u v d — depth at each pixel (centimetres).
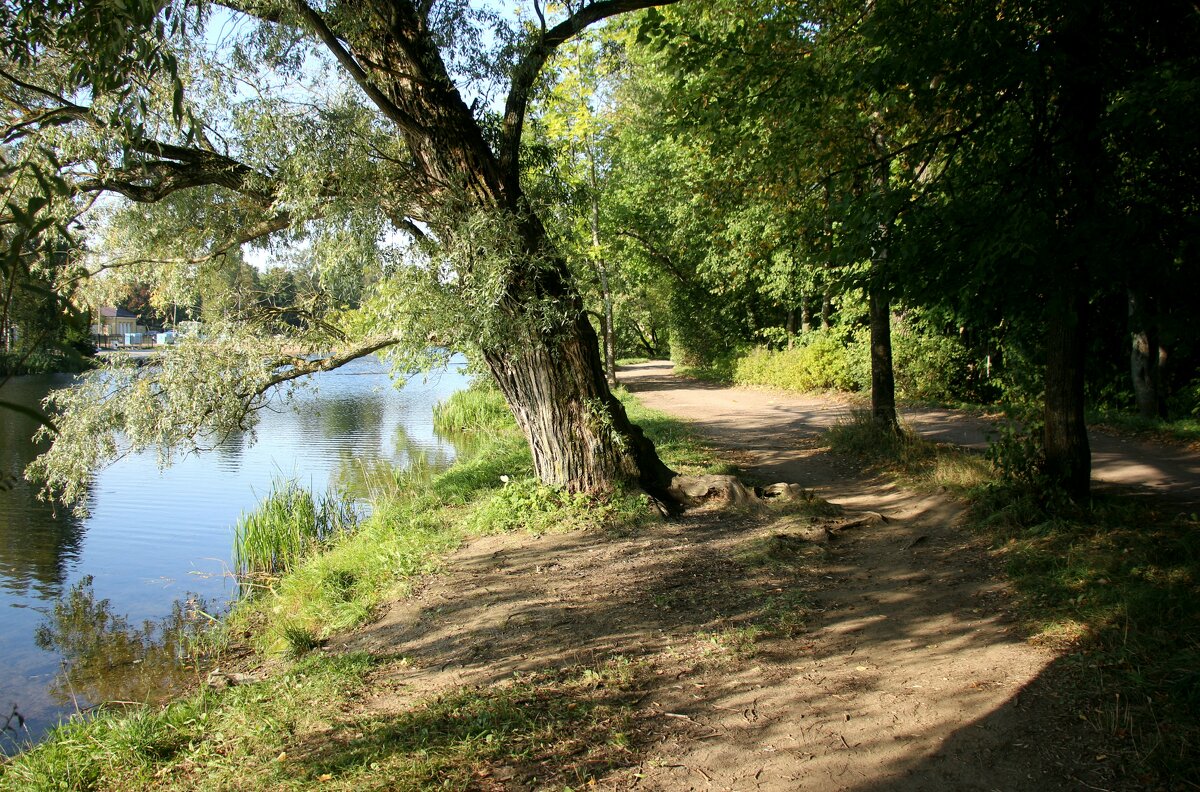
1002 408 1577
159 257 939
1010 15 643
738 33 952
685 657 501
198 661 684
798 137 946
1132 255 546
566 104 1809
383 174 827
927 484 921
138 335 4475
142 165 771
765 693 444
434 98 809
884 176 899
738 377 2831
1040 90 651
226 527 1227
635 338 5694
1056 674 434
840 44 951
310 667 541
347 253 809
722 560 705
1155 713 379
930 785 349
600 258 2256
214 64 766
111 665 690
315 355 984
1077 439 718
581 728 414
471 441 2092
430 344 884
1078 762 354
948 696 425
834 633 529
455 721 430
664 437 1458
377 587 717
